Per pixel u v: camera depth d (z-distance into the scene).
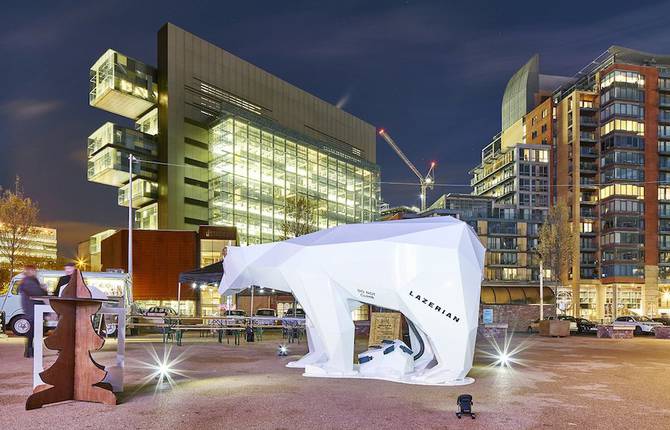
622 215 76.31
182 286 44.53
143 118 67.19
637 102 78.75
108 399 7.87
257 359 13.95
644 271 75.94
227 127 61.09
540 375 11.58
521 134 97.81
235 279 12.49
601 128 80.44
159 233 44.75
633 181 77.38
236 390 9.11
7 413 7.31
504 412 7.57
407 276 10.09
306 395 8.68
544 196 85.31
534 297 37.16
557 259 68.12
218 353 15.60
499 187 93.00
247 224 60.88
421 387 9.59
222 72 68.50
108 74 60.06
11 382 9.77
